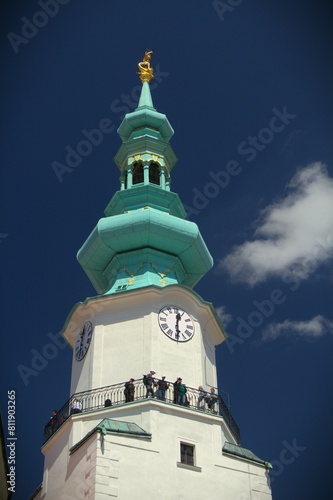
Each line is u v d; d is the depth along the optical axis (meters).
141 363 57.66
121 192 67.88
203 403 56.72
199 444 54.53
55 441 57.16
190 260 65.81
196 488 52.50
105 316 60.81
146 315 59.75
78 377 59.88
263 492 54.41
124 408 54.84
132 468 51.47
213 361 63.00
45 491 55.69
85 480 51.12
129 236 64.06
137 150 71.88
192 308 61.81
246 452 56.59
